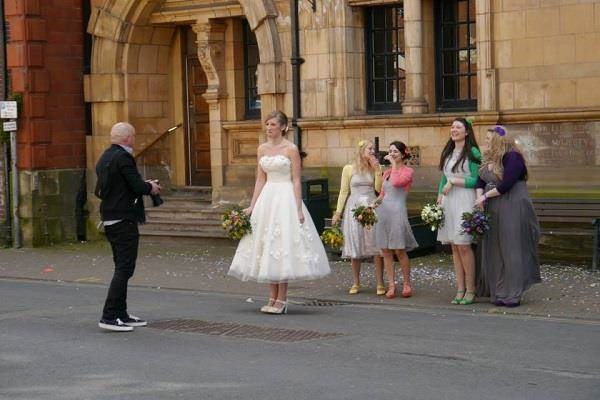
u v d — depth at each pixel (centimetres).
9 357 1346
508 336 1427
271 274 1622
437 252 2273
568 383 1148
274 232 1630
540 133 2186
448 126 2308
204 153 2884
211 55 2691
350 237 1834
